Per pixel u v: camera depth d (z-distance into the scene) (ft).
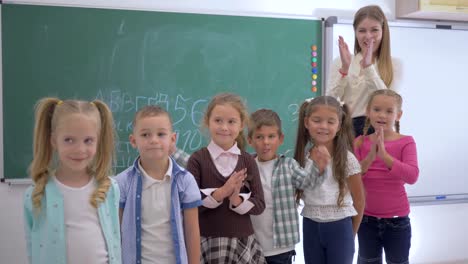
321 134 5.58
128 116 8.25
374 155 6.13
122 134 8.23
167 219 4.61
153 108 4.80
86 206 4.16
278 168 5.63
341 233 5.46
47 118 4.30
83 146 4.11
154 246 4.55
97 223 4.18
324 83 9.12
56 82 7.95
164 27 8.34
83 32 8.01
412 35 9.52
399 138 6.48
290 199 5.48
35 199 4.05
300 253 8.91
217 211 5.06
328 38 9.02
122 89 8.21
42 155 4.25
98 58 8.09
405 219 6.37
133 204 4.58
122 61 8.19
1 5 7.71
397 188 6.36
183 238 4.61
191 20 8.46
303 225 5.83
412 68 9.57
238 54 8.71
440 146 9.87
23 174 7.94
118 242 4.31
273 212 5.47
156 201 4.63
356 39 7.36
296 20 8.93
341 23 9.04
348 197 5.66
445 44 9.76
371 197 6.39
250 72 8.78
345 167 5.64
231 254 4.96
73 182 4.24
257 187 5.22
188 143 8.56
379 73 7.20
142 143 4.62
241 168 5.24
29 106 7.88
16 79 7.82
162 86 8.39
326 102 5.64
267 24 8.81
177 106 8.48
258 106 8.84
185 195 4.70
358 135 7.06
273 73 8.89
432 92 9.74
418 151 9.74
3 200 7.95
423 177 9.78
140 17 8.23
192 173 5.19
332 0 9.15
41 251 4.00
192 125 8.57
